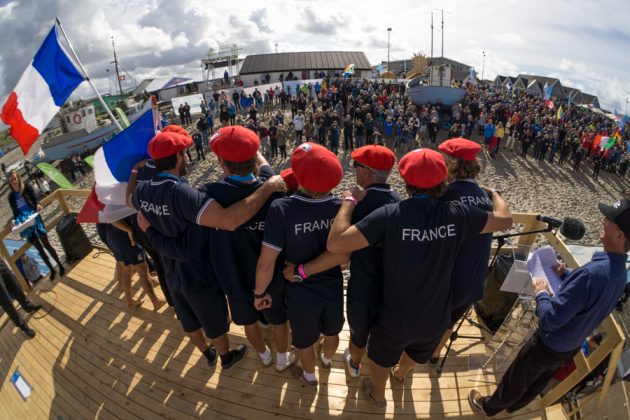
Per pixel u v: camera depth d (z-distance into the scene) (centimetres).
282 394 288
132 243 352
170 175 228
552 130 2134
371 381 291
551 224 315
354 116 1927
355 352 275
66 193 544
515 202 1673
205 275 256
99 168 316
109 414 301
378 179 212
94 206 361
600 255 201
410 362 269
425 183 183
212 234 238
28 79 414
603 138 1970
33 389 349
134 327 383
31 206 518
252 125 1850
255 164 222
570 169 2056
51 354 376
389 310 209
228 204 218
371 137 1794
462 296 244
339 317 247
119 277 443
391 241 187
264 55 4447
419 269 189
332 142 1767
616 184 1950
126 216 338
